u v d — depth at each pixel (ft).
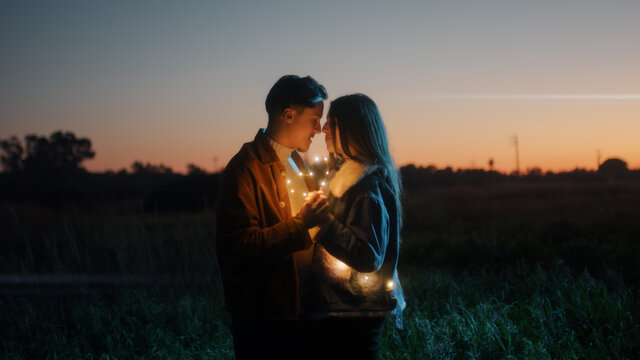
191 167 108.47
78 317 17.38
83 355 14.52
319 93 7.98
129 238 26.48
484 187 147.33
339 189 7.52
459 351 12.78
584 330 13.73
